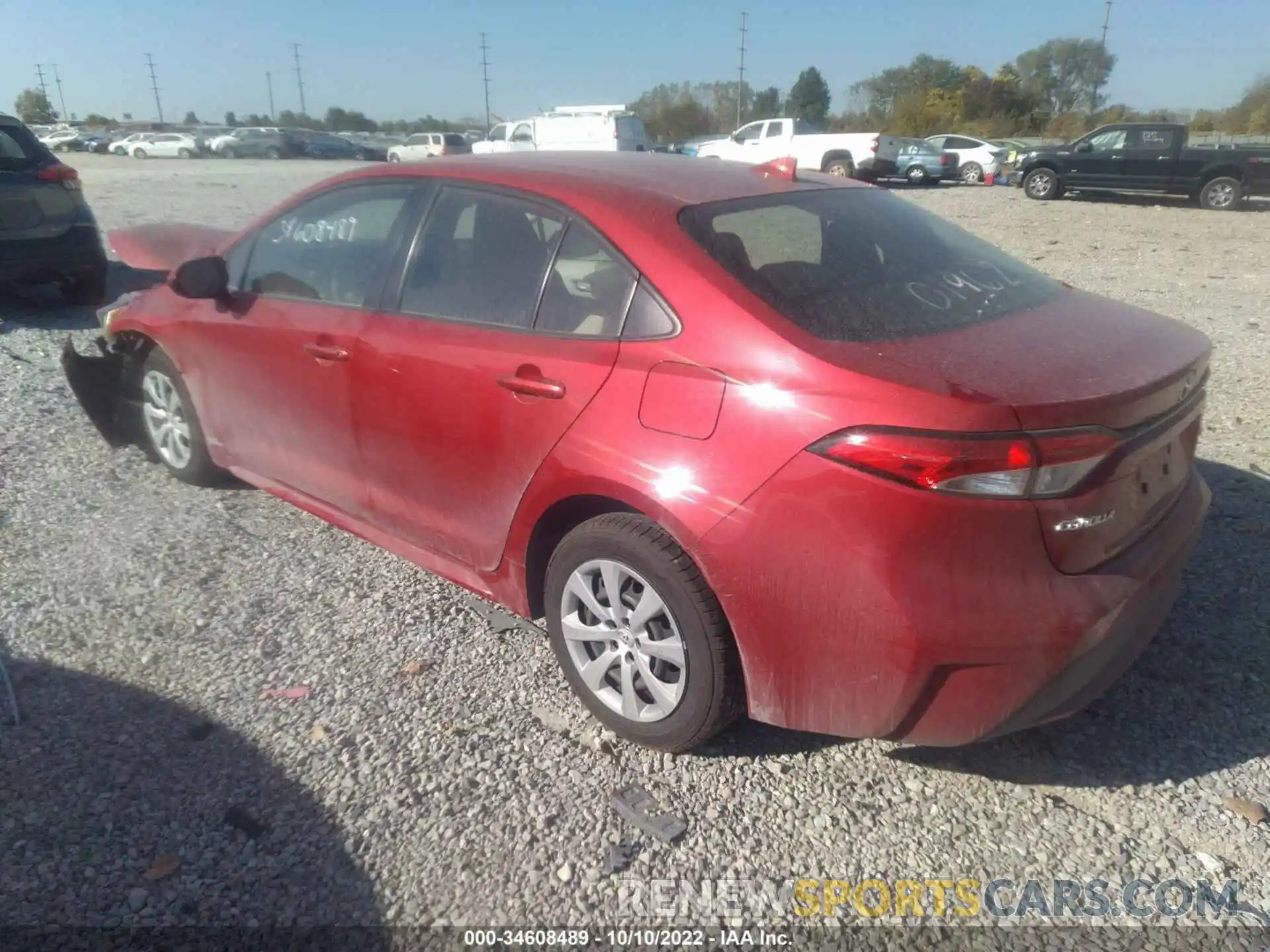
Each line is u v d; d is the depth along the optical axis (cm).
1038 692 254
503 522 329
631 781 295
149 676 341
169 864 261
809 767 302
